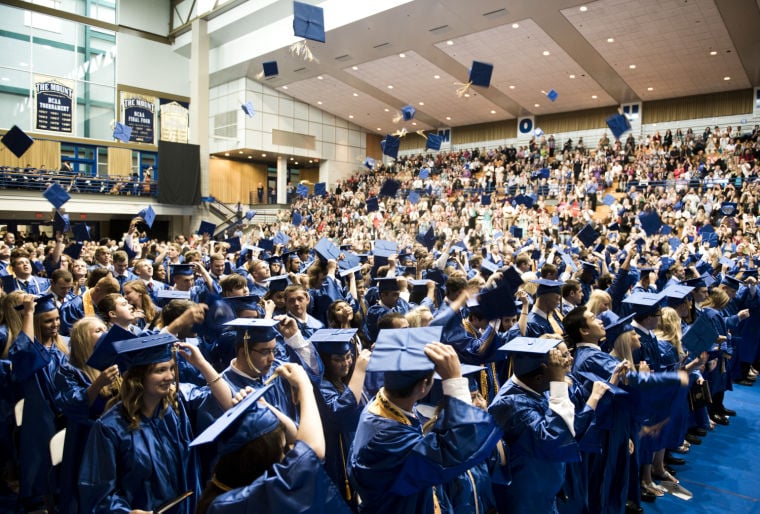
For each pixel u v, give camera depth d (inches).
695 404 189.6
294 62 929.5
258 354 108.0
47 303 146.9
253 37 925.8
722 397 246.7
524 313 165.8
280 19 871.7
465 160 1085.8
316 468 62.0
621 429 139.6
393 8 681.0
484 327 173.9
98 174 977.5
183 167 986.1
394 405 80.3
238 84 1087.6
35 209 816.9
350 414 104.6
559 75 846.5
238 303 155.3
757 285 313.3
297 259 308.3
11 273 294.4
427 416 113.0
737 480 187.8
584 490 133.3
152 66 1052.5
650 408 133.8
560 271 376.8
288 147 1165.7
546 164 937.5
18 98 895.1
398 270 293.6
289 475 61.2
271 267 293.6
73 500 106.6
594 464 138.6
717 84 853.2
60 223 363.6
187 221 1039.0
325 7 764.0
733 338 274.2
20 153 374.3
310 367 111.6
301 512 59.8
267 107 1120.8
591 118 1027.3
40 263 343.0
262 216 1196.5
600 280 276.7
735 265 394.0
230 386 105.2
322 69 944.3
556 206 769.6
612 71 813.9
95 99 978.7
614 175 812.0
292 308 157.9
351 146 1301.7
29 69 903.7
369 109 1157.7
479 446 71.0
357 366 109.1
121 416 91.8
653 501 172.6
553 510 112.7
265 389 73.4
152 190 976.3
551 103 998.4
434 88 965.2
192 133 1016.9
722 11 605.6
